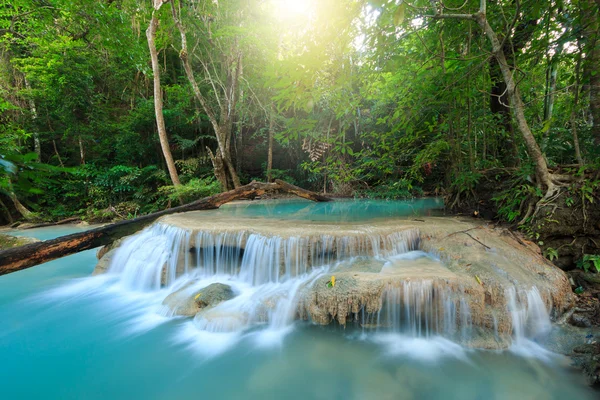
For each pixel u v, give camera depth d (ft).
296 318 11.58
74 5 30.60
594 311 10.37
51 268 20.20
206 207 18.97
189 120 47.65
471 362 9.32
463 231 14.05
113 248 19.92
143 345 11.02
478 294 10.07
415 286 10.43
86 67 45.55
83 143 48.57
